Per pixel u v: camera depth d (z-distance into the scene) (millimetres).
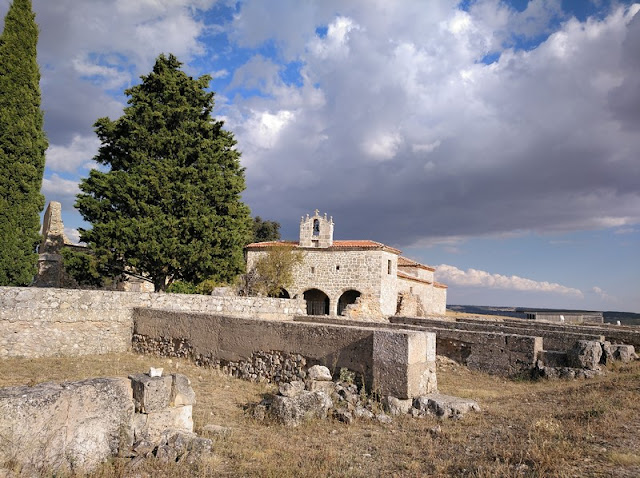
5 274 20531
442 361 15500
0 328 13766
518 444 6707
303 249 42844
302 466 6297
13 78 21031
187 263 24844
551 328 20984
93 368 12789
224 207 26797
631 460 5668
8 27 21219
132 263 24016
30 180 21484
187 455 6262
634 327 24859
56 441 5445
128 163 25094
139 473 5703
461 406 9055
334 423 8594
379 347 9914
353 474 5953
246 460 6570
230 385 11797
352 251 41406
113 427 6094
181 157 25609
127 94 26156
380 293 40156
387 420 8664
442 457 6609
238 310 21156
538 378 13453
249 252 45562
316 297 45281
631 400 9047
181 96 26594
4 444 4969
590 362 13422
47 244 32750
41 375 11406
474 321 24531
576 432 6977
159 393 6707
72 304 15398
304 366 11430
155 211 24172
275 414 8609
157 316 16094
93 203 24156
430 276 53844
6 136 20672
